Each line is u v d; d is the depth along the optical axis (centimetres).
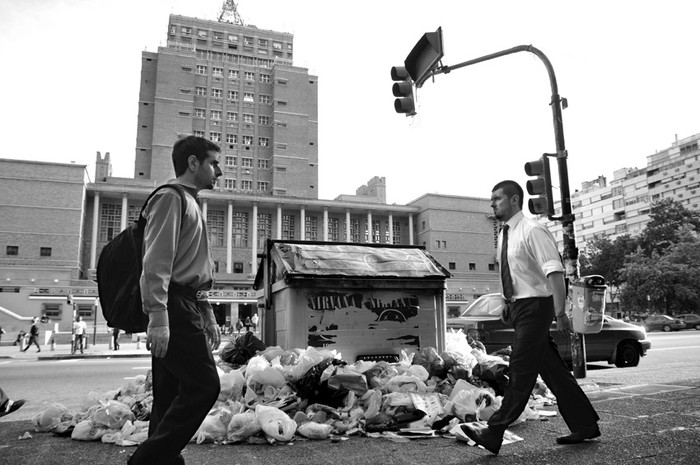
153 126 8138
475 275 7925
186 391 225
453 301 7275
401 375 482
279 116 8962
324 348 576
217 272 6800
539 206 802
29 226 5822
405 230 8356
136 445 389
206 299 273
